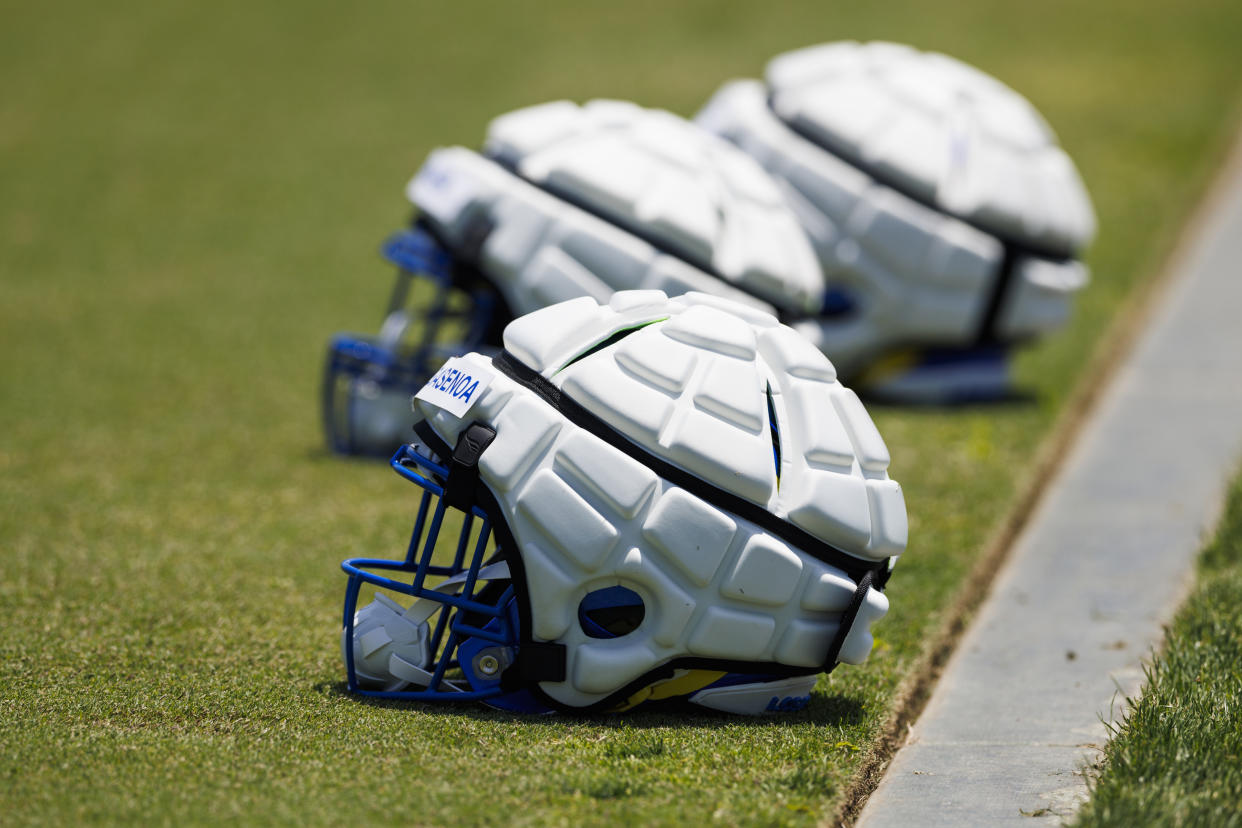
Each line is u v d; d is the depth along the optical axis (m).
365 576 12.56
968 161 27.17
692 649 12.15
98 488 22.19
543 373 12.04
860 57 28.42
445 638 14.84
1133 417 26.91
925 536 19.67
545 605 11.93
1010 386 28.83
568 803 10.23
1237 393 28.12
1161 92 61.16
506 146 22.03
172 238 46.25
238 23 75.56
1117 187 49.12
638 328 12.52
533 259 21.09
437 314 23.77
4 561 17.92
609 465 11.66
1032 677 14.88
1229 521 19.25
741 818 10.09
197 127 60.50
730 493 11.87
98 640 14.73
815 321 24.62
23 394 29.25
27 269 42.34
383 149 57.38
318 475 23.19
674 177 21.02
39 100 64.00
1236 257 39.47
